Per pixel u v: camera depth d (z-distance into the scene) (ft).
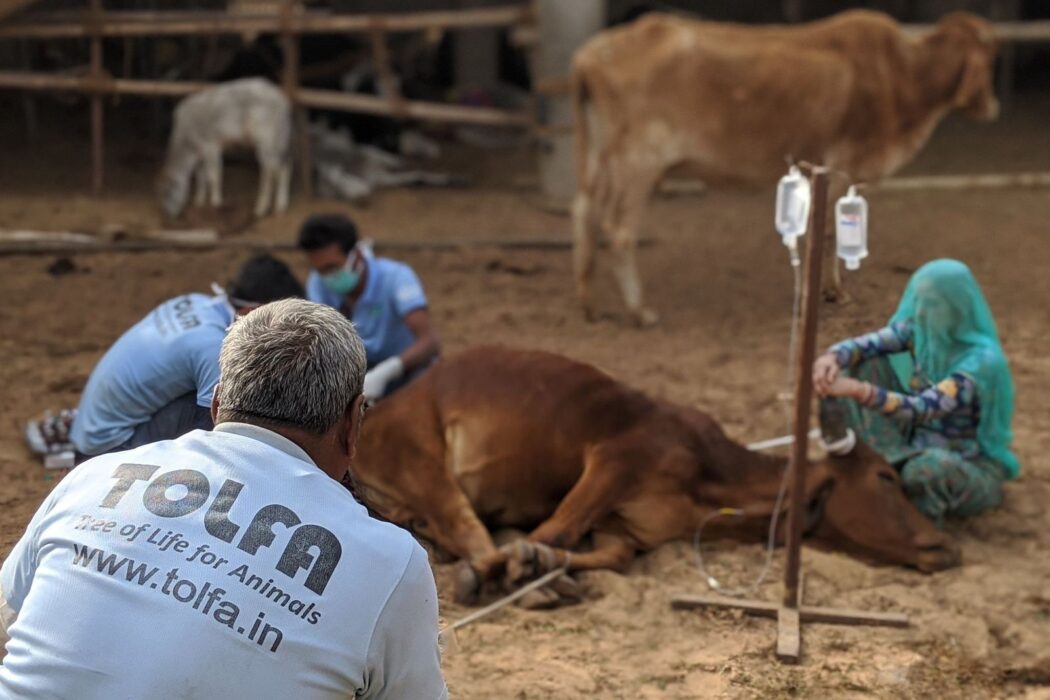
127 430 15.79
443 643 15.12
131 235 37.86
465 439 19.22
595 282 34.65
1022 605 17.15
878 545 18.29
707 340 28.81
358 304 22.22
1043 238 35.47
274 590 7.94
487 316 31.35
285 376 8.42
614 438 18.89
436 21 43.47
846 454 18.95
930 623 16.70
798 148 30.45
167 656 7.69
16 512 16.71
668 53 29.96
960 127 56.54
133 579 7.89
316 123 47.85
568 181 44.32
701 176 31.27
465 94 55.06
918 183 44.39
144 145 49.19
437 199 44.80
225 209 41.19
